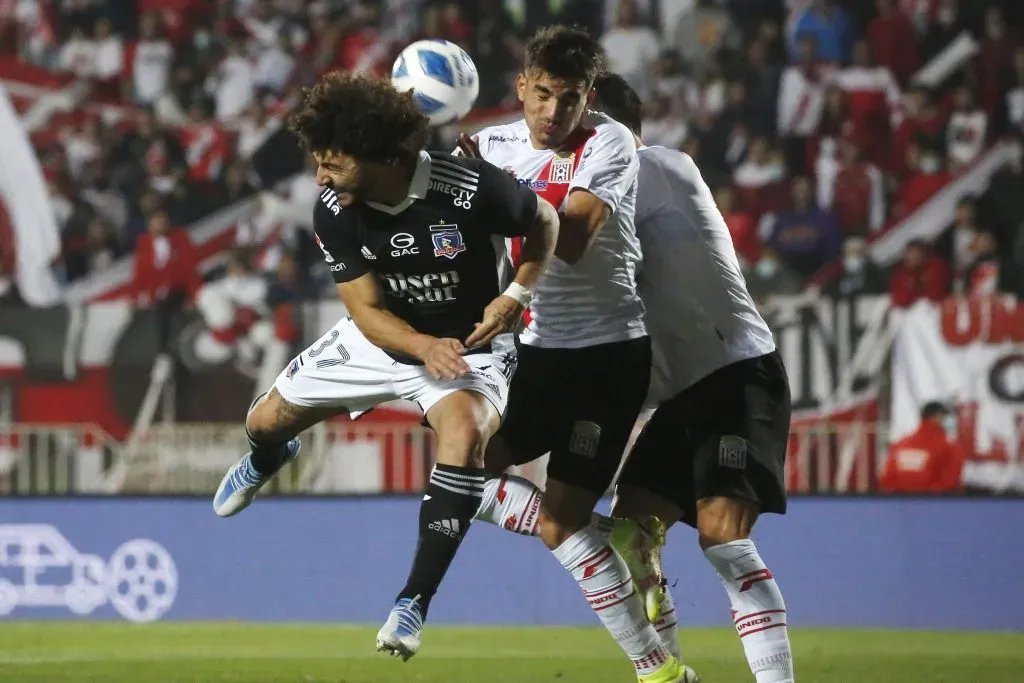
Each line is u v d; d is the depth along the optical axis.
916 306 36.91
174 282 41.84
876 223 44.66
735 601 15.63
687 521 17.78
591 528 16.92
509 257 17.09
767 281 39.91
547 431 17.08
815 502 30.41
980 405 36.44
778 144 46.69
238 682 20.20
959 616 29.83
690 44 48.69
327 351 16.58
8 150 44.50
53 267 44.41
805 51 48.00
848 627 29.91
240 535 31.67
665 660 17.03
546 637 27.66
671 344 16.64
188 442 36.19
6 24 49.56
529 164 16.64
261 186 46.41
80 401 37.78
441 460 14.84
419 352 14.73
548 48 15.46
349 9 50.31
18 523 31.75
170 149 47.19
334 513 31.61
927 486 34.69
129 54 49.41
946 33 48.16
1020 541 29.77
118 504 31.80
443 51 17.47
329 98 13.96
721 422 16.03
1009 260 42.78
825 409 36.66
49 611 31.67
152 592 31.58
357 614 31.28
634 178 16.34
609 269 16.56
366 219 14.78
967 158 45.88
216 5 50.47
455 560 30.75
